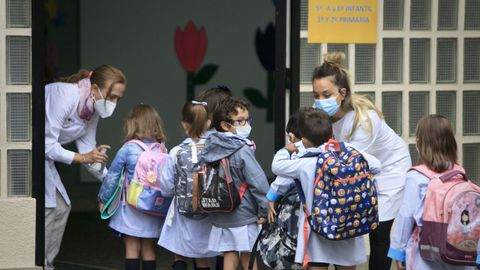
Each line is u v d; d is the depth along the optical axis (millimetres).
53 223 12695
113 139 20531
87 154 12461
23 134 12156
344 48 12938
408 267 9305
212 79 21125
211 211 10953
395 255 9383
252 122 21375
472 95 13430
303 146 10719
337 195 9859
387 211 11258
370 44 13000
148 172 11820
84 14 20297
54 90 12508
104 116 12578
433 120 9297
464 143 13445
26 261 12125
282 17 12758
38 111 12117
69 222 18938
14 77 12070
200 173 10945
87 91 12562
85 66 20391
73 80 12875
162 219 12227
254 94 21328
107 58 20500
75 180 20375
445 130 9250
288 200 10555
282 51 12797
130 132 12172
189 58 20953
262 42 21234
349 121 10930
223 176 10859
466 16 13320
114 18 20484
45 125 12312
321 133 10258
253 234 11141
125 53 20594
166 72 20875
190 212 11133
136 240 12281
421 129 9344
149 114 12242
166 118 20906
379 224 11266
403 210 9328
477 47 13391
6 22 11992
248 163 10852
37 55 12078
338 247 10227
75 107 12500
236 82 21234
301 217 10250
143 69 20734
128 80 20641
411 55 13164
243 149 10891
